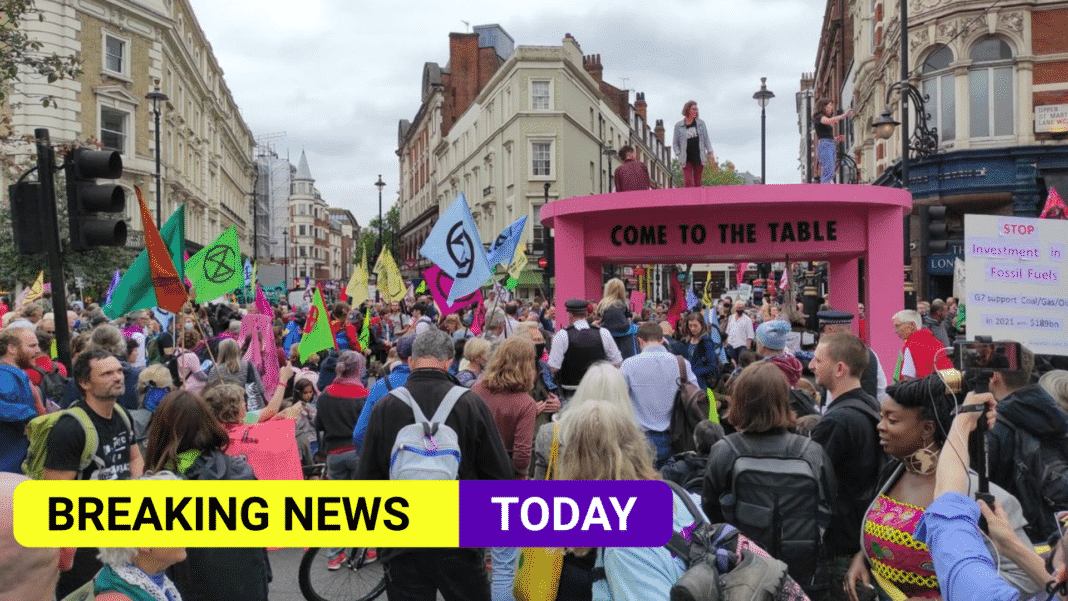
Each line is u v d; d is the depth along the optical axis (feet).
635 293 52.75
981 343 8.17
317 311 31.89
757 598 8.33
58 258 19.51
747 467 11.44
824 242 32.68
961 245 74.02
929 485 9.99
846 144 126.11
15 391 16.85
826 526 11.60
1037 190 69.72
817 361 13.53
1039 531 11.51
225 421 18.90
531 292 138.72
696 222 33.42
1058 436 11.64
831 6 142.31
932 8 74.23
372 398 17.24
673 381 18.83
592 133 156.35
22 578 6.11
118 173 19.85
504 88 145.48
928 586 9.69
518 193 137.80
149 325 37.14
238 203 227.81
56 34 100.48
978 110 72.59
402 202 296.30
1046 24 70.23
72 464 13.48
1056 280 12.49
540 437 13.09
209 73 173.68
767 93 80.48
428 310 71.00
